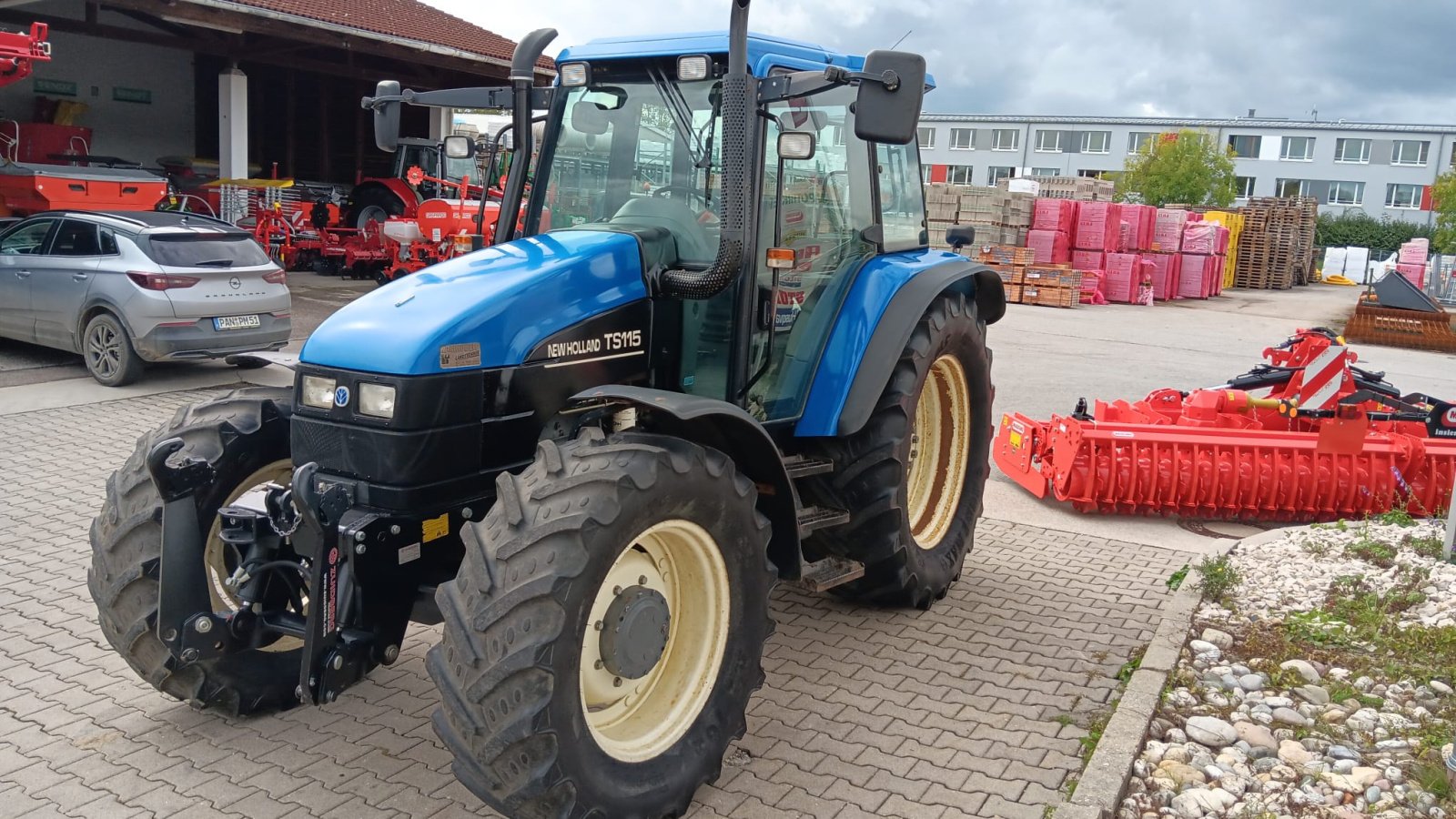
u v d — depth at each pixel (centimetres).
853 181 503
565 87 450
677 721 355
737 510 359
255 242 1095
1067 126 7162
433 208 1703
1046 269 2172
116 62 2033
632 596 338
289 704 419
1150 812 358
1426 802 358
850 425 461
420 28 1898
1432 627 493
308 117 2353
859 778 378
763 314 445
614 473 318
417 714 423
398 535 348
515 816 314
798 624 517
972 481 571
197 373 1102
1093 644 499
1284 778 376
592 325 390
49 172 1327
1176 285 2616
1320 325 2092
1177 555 635
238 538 375
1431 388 1384
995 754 396
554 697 302
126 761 382
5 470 745
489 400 362
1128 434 694
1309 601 538
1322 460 693
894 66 371
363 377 346
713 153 422
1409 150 6850
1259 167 7169
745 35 376
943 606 546
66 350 1126
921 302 490
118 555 382
